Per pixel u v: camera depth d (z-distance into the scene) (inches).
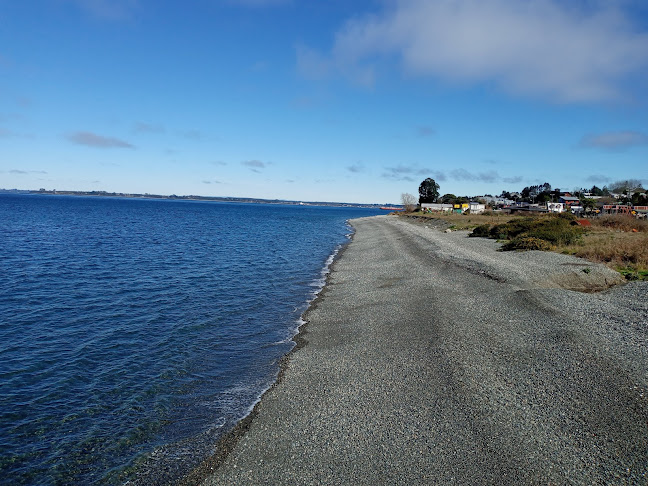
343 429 373.4
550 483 285.0
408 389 438.9
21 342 609.9
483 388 424.8
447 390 427.2
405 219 4598.9
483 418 370.0
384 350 559.8
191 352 589.6
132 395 461.7
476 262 1104.2
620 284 844.0
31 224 2674.7
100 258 1391.5
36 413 419.8
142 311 783.7
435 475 302.0
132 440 376.8
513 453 319.0
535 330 580.1
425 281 962.7
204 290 967.0
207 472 328.8
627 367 441.7
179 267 1267.2
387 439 351.9
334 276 1170.6
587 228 1889.8
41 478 325.7
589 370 442.9
